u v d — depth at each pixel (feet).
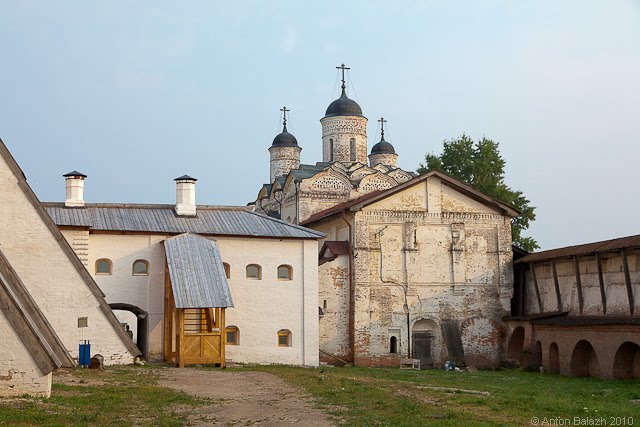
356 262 122.21
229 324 106.01
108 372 79.36
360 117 181.68
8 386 52.60
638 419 52.37
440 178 128.06
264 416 51.03
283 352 107.76
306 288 110.01
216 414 51.93
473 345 125.80
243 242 108.17
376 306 122.31
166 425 46.44
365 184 166.81
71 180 106.93
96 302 88.22
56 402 52.37
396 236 125.18
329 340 120.57
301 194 161.07
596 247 108.99
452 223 127.85
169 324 98.89
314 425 47.32
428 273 125.80
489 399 62.23
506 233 130.11
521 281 130.93
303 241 110.83
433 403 57.88
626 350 96.02
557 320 112.16
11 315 53.21
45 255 85.97
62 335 86.28
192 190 111.75
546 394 71.82
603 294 107.14
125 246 102.89
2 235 84.43
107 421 46.80
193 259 98.68
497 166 181.68
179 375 79.97
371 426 46.19
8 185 84.84
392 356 122.01
